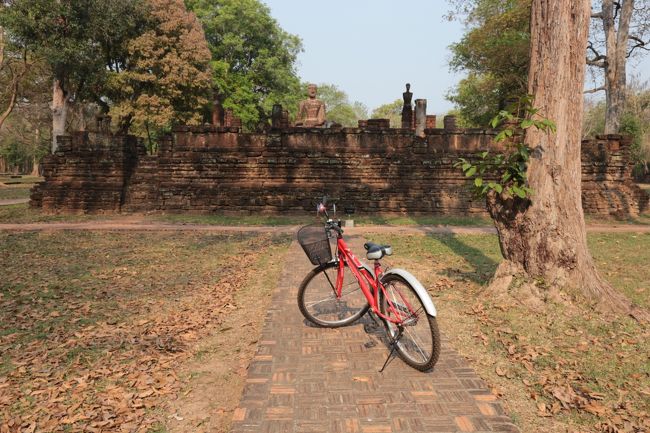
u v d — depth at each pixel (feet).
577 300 17.12
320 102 68.39
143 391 11.84
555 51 17.51
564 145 17.65
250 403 10.06
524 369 12.67
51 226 45.19
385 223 50.14
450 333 15.38
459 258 29.25
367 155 57.11
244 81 126.52
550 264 17.76
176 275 25.03
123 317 17.90
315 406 9.96
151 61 90.22
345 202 55.98
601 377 12.19
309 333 14.74
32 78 97.60
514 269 18.47
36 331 16.34
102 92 96.43
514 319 16.33
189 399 11.44
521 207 18.20
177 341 15.30
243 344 14.96
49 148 155.43
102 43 87.92
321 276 15.51
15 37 69.77
